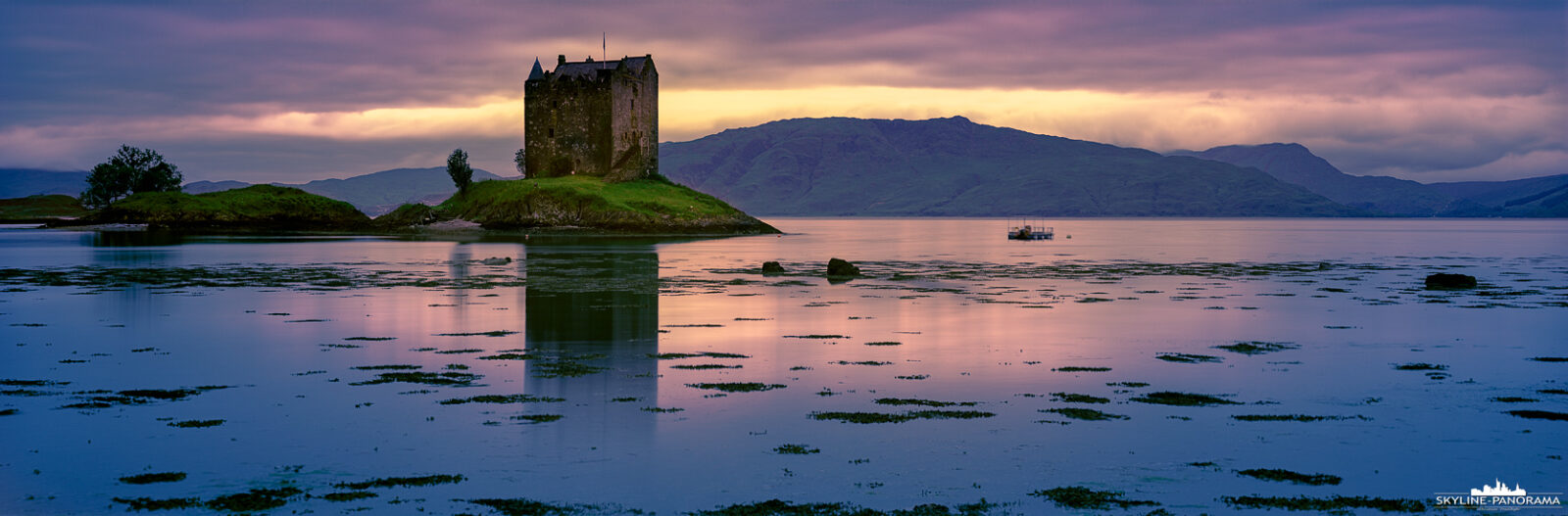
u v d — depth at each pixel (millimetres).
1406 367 27016
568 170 142875
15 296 44906
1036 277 60156
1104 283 55781
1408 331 34719
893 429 19641
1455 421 20484
